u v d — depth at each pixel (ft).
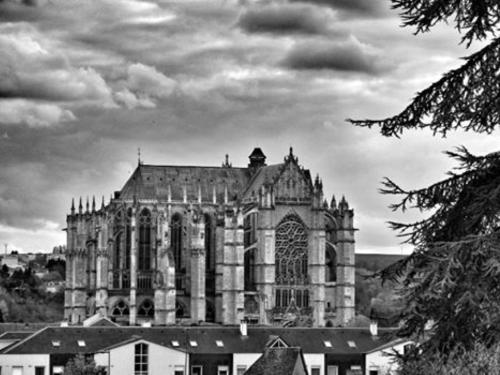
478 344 133.59
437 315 135.74
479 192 139.03
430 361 137.49
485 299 130.21
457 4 135.54
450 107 139.23
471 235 132.05
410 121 141.90
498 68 135.95
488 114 138.21
